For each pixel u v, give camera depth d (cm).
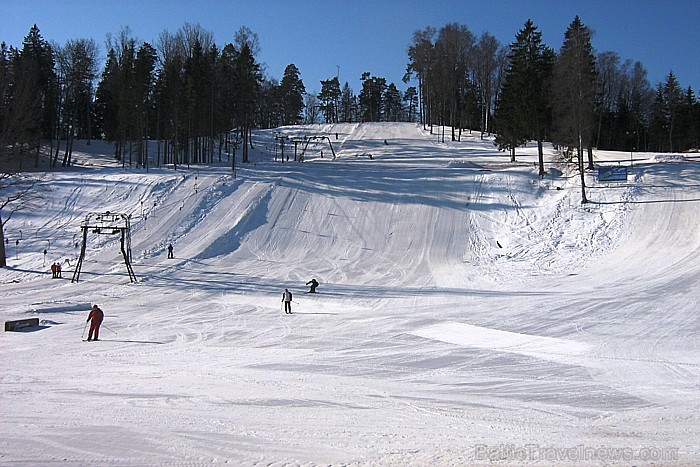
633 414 1106
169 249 3919
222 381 1383
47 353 1777
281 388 1314
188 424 986
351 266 3812
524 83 5172
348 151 8050
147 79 6575
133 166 6531
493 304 2677
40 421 995
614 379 1427
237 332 2184
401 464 780
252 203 4897
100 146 8344
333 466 770
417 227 4491
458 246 4125
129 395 1216
